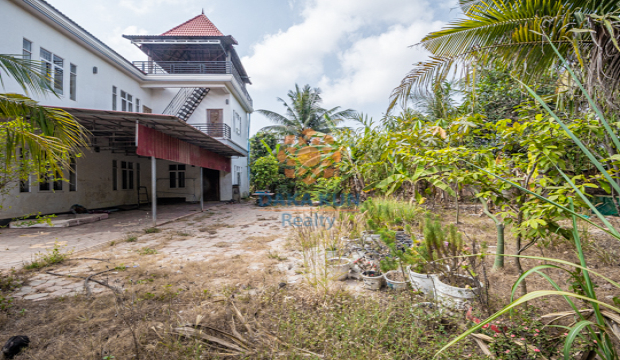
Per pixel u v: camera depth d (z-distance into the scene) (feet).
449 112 19.49
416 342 7.04
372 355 6.56
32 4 27.25
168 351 7.22
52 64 30.99
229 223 29.66
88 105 36.47
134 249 18.31
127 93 45.50
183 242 20.52
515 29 9.52
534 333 6.45
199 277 12.81
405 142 12.34
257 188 54.65
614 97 8.07
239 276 12.71
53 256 15.40
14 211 27.40
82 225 27.86
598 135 8.14
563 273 11.70
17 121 10.87
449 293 8.82
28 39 28.04
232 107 55.98
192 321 8.69
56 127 11.24
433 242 9.84
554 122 8.36
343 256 14.42
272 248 18.19
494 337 6.49
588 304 5.99
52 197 31.76
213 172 58.80
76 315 9.15
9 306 9.95
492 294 9.02
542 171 8.70
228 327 8.38
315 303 9.73
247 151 73.51
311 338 7.50
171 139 30.71
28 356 7.36
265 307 9.66
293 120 72.84
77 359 6.98
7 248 18.29
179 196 57.57
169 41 52.03
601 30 8.19
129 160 48.03
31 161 13.35
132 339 7.73
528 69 10.28
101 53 37.70
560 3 8.69
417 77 11.98
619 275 11.19
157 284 11.87
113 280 12.63
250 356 7.01
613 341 5.98
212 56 60.34
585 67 8.70
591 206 3.72
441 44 10.91
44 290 11.55
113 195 43.27
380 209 18.49
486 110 20.35
